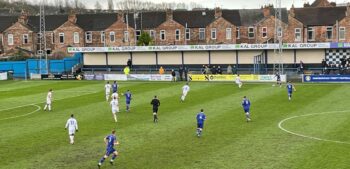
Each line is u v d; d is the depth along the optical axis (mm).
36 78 86625
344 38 96875
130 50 89312
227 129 38625
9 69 92688
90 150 32719
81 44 110125
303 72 79812
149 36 99375
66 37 110688
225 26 103500
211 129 38750
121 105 52656
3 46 113062
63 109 50812
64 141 35469
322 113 44938
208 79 77562
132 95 61094
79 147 33562
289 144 33031
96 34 109750
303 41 98562
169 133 37531
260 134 36469
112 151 28938
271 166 27875
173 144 33844
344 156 29609
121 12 108062
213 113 46375
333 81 72625
